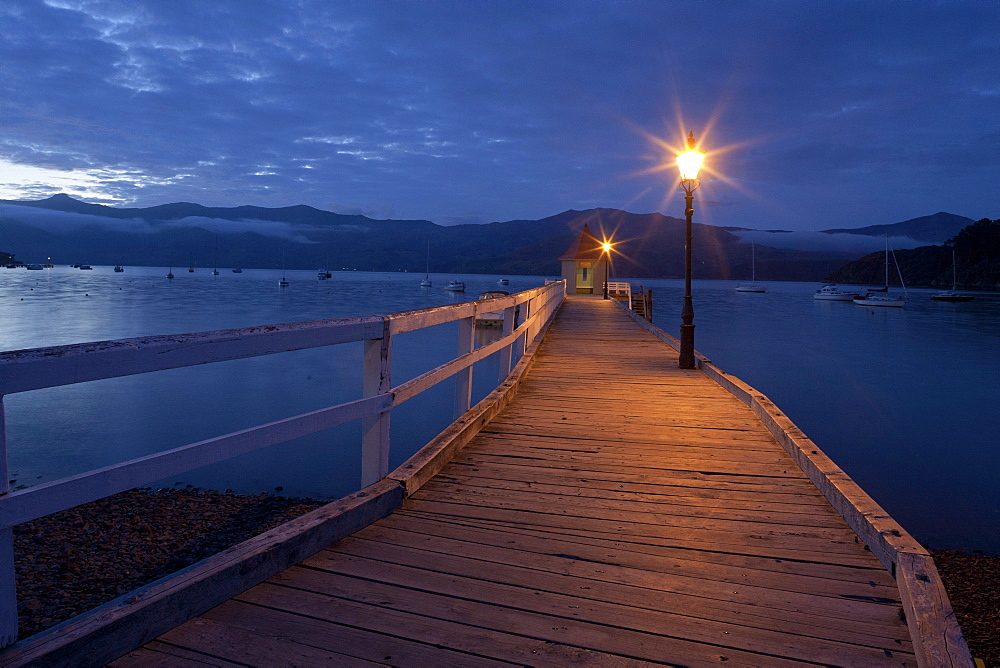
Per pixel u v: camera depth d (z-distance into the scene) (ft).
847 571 9.43
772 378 102.68
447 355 112.88
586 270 140.97
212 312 215.31
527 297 33.12
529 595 8.59
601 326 58.65
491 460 15.31
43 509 6.00
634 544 10.43
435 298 339.16
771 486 13.53
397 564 9.44
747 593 8.73
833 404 80.64
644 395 24.31
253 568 8.51
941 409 77.66
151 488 35.35
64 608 19.69
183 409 63.98
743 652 7.29
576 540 10.57
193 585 7.59
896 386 95.71
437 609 8.13
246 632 7.37
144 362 6.89
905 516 38.83
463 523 11.23
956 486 45.73
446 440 15.24
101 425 56.75
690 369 31.40
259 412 62.85
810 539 10.67
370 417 11.94
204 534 27.37
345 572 9.09
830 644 7.47
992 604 22.59
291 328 9.14
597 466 14.92
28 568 22.63
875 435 63.10
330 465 41.98
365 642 7.30
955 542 34.12
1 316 187.83
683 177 31.83
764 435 17.99
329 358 103.35
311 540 9.62
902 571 8.38
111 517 29.17
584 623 7.89
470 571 9.29
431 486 13.26
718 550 10.21
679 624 7.89
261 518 30.25
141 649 6.89
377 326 11.53
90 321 175.01
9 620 6.04
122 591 21.11
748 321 230.48
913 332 189.26
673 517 11.69
